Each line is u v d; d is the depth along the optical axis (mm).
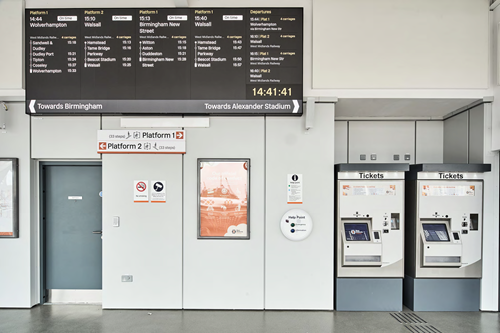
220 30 3965
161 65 3953
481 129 4176
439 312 4074
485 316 3951
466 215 4102
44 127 4176
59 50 3955
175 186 4152
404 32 4047
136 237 4141
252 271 4125
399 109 4668
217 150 4156
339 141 5172
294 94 3975
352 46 4059
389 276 4074
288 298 4117
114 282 4133
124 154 4160
